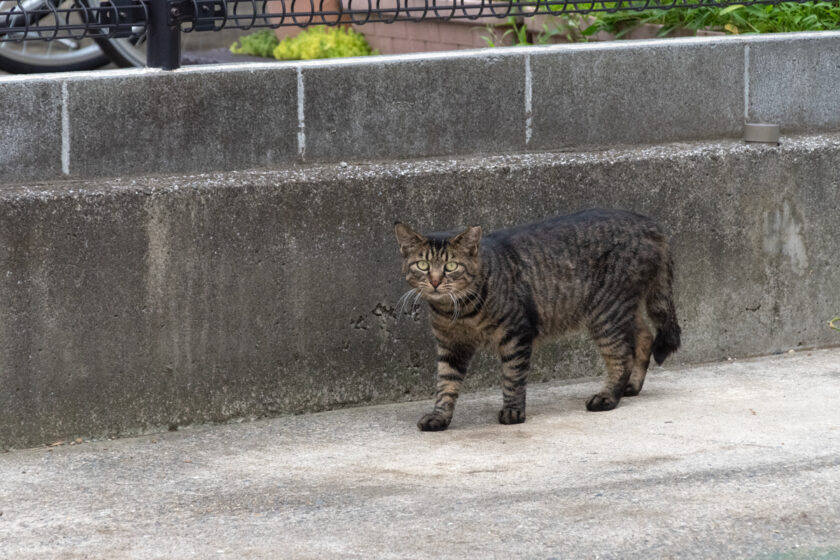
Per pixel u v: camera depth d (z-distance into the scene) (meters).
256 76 7.21
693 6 8.41
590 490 5.77
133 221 6.82
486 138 7.83
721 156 8.08
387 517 5.53
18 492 6.09
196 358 7.12
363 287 7.43
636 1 9.23
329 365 7.45
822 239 8.44
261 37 12.70
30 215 6.60
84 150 6.95
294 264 7.23
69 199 6.67
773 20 9.44
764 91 8.40
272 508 5.74
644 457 6.27
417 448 6.65
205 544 5.30
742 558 4.95
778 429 6.69
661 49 8.08
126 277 6.87
